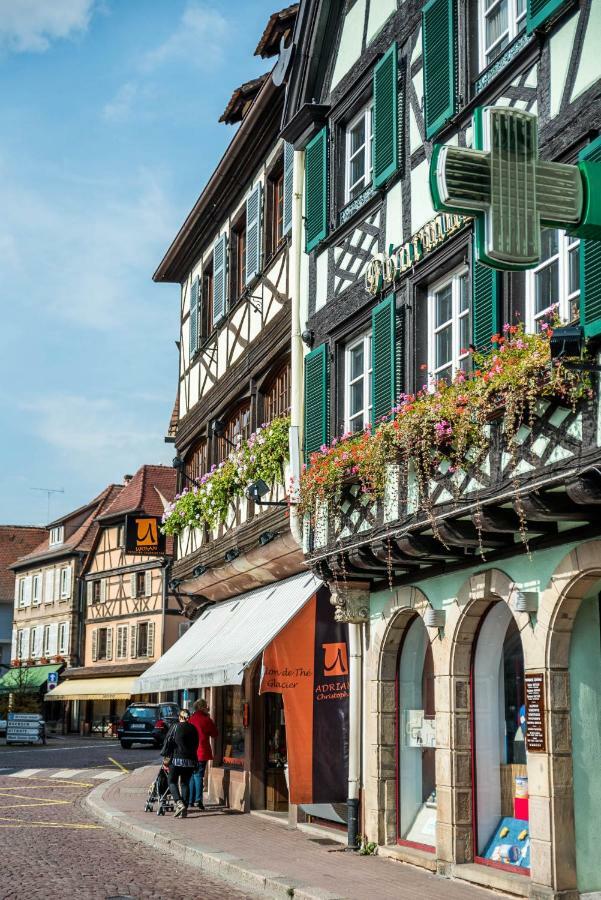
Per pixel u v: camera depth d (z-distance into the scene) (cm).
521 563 1110
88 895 1058
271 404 1880
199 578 2169
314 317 1617
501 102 1150
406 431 1147
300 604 1539
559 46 1046
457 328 1249
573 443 909
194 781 1884
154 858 1378
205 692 2319
